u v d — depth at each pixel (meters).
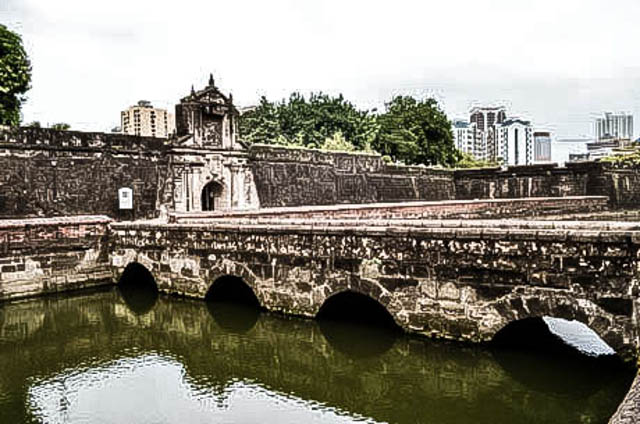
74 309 17.97
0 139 23.47
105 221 20.47
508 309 11.69
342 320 15.46
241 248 16.31
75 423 10.12
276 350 14.18
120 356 13.87
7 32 30.53
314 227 14.60
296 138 54.06
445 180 47.41
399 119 56.28
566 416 9.89
